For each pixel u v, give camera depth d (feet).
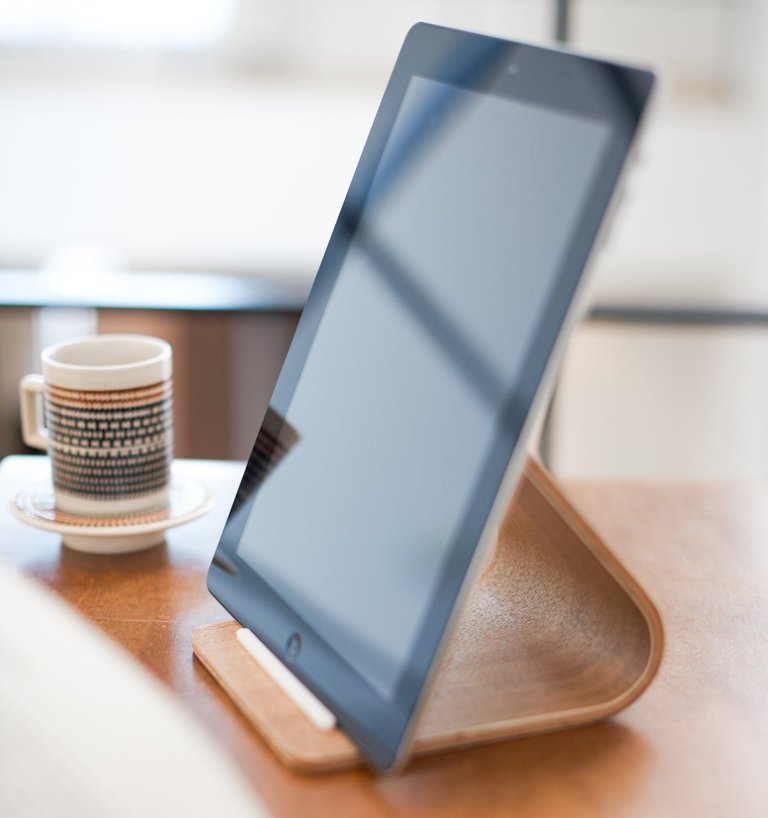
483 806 1.48
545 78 1.59
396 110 1.95
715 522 2.64
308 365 1.98
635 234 7.06
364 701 1.54
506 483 1.42
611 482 2.95
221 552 2.05
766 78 6.84
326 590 1.71
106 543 2.36
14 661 1.44
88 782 1.22
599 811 1.48
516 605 1.94
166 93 7.11
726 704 1.79
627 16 6.77
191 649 1.95
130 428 2.33
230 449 6.74
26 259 7.27
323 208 7.32
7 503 2.68
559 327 1.41
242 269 7.36
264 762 1.58
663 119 6.91
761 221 7.03
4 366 6.25
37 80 7.06
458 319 1.60
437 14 6.99
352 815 1.45
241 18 7.04
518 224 1.54
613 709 1.69
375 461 1.70
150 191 7.24
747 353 6.95
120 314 6.44
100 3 6.97
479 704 1.66
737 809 1.50
